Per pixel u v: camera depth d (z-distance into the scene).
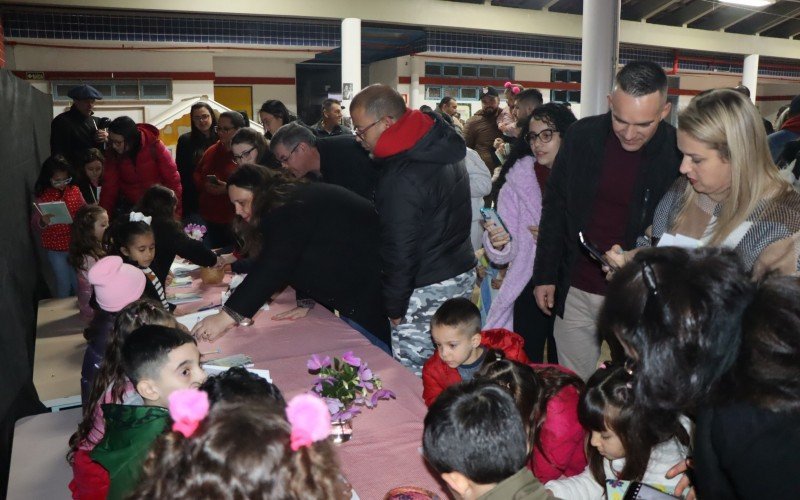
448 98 6.72
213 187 4.03
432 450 1.13
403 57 10.89
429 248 2.40
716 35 11.78
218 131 4.15
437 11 8.80
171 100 9.22
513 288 2.65
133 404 1.50
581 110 4.00
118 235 2.43
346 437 1.59
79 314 3.04
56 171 3.91
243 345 2.26
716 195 1.56
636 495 1.25
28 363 3.03
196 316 2.54
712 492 0.98
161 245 2.84
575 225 2.21
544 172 2.61
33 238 3.96
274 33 9.52
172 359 1.47
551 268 2.36
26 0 6.86
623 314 0.95
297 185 2.34
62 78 8.48
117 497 1.31
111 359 1.63
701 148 1.45
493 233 2.62
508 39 11.46
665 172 1.99
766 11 11.59
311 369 1.74
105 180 4.50
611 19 3.80
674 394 0.91
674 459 1.44
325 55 10.03
